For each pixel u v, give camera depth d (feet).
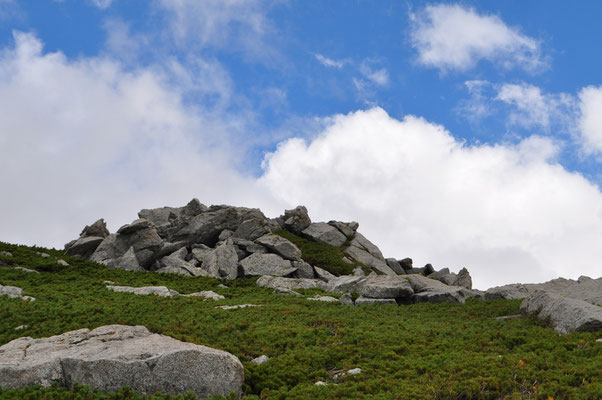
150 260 205.67
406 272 275.80
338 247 267.39
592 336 94.84
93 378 63.21
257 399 66.33
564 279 224.53
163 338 76.02
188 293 158.71
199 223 235.20
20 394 59.57
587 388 66.03
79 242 209.46
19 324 97.25
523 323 115.24
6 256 172.76
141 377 64.08
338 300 153.89
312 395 68.44
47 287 139.85
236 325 108.27
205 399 64.34
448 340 100.63
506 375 72.28
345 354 89.40
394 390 68.85
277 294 163.84
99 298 130.52
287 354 89.10
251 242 227.81
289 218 277.23
